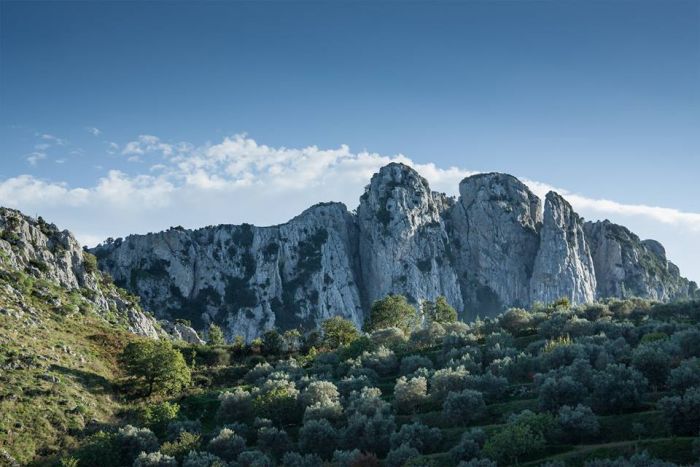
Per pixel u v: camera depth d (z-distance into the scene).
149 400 107.50
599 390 73.38
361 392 95.12
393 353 124.12
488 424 79.62
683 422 62.72
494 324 143.38
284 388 97.38
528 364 98.38
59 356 108.56
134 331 162.50
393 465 67.81
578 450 64.44
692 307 133.62
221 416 95.69
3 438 78.56
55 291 148.50
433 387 91.56
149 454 75.44
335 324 171.88
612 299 170.50
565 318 128.50
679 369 73.19
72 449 80.94
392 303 195.00
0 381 90.62
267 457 74.19
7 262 147.12
